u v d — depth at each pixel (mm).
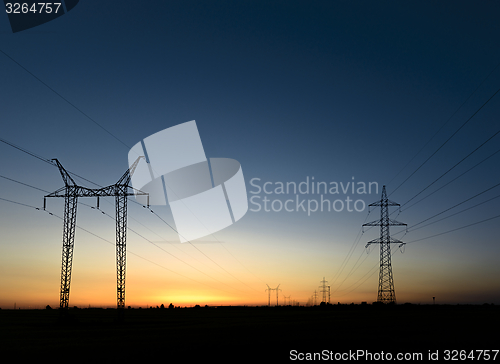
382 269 105938
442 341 44812
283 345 41938
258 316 127625
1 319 109688
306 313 145250
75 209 78188
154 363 32531
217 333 56281
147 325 78812
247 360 33844
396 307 134500
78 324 79000
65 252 77562
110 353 37375
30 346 43125
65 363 32781
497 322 73500
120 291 83125
